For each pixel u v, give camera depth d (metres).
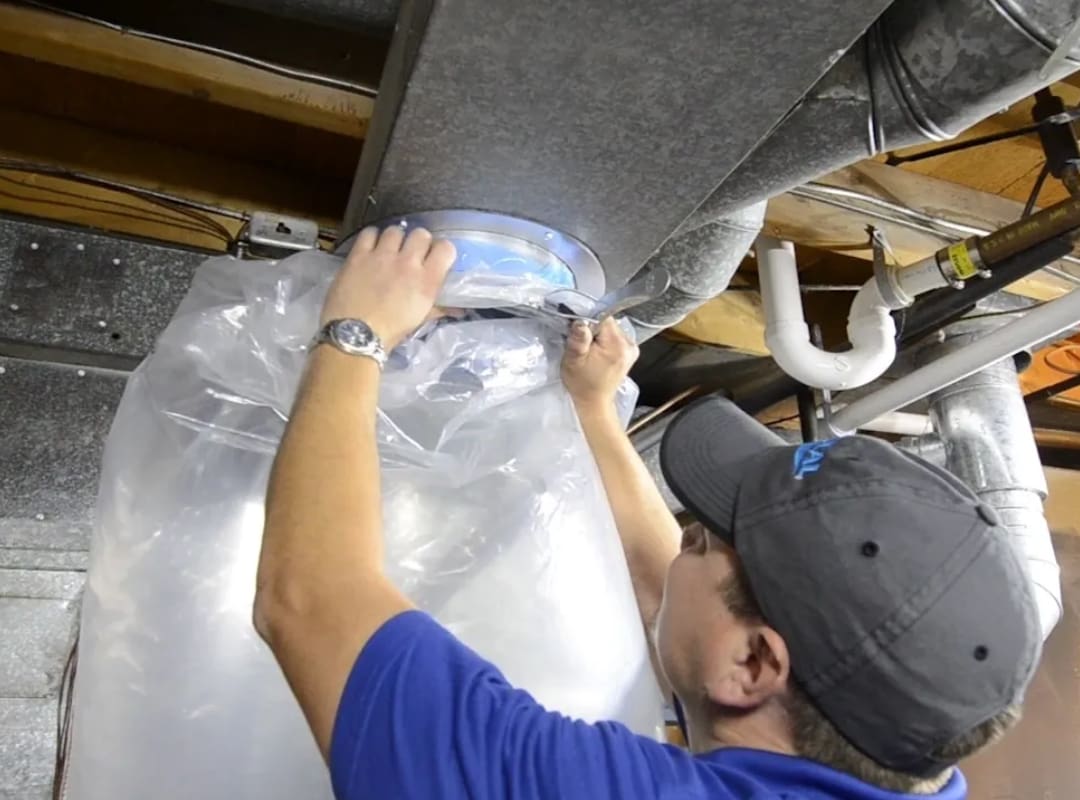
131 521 0.76
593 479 0.85
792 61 0.68
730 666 0.70
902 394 1.67
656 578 0.91
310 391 0.71
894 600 0.65
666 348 2.04
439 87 0.72
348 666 0.59
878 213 1.49
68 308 1.21
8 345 1.19
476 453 0.82
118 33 1.09
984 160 1.52
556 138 0.78
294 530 0.64
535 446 0.84
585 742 0.61
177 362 0.80
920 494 0.69
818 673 0.66
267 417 0.80
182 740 0.71
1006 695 0.66
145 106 1.47
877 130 0.85
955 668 0.64
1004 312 1.69
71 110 1.48
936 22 0.78
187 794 0.70
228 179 1.57
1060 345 2.16
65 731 0.93
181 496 0.77
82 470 1.18
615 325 0.95
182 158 1.56
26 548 1.14
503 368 0.87
